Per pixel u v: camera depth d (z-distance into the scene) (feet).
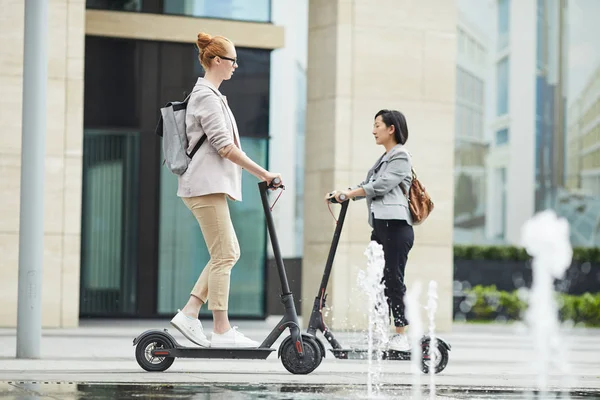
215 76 21.99
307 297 41.52
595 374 24.30
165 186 47.57
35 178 24.88
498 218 96.37
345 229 40.27
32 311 24.84
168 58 46.88
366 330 40.19
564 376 23.49
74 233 39.09
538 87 96.94
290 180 82.84
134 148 47.14
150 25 46.06
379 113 24.34
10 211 38.52
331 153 40.60
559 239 73.41
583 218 94.79
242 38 46.42
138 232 47.37
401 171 23.49
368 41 41.01
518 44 96.99
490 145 96.12
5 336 33.27
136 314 47.34
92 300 47.09
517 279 73.00
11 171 38.47
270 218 21.42
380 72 41.09
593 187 94.73
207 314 47.73
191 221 47.85
